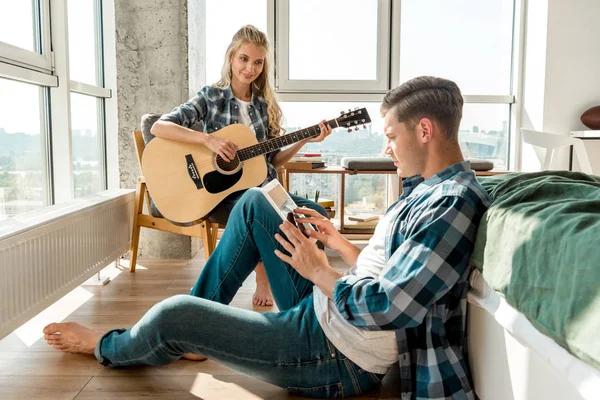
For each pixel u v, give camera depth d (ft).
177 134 8.71
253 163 8.83
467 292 4.33
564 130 13.32
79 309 7.97
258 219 5.62
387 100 4.47
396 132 4.39
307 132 8.92
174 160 8.76
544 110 13.26
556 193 4.05
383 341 4.43
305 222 5.24
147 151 8.79
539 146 12.50
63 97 9.18
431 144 4.32
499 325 3.91
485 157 14.52
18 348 6.38
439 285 3.91
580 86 13.23
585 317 2.75
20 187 8.30
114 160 11.68
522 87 14.12
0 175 7.72
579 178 4.83
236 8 13.53
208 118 9.39
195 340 4.67
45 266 7.04
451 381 4.16
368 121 8.98
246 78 9.23
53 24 9.07
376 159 11.73
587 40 13.14
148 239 11.60
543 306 3.14
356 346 4.48
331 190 13.94
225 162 8.75
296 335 4.63
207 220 9.01
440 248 3.91
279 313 4.84
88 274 8.48
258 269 8.36
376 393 5.25
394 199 12.85
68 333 6.02
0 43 7.43
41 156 9.02
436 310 4.18
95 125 11.21
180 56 11.39
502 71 14.29
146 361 5.18
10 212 8.03
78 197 10.37
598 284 2.75
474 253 4.05
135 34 11.33
